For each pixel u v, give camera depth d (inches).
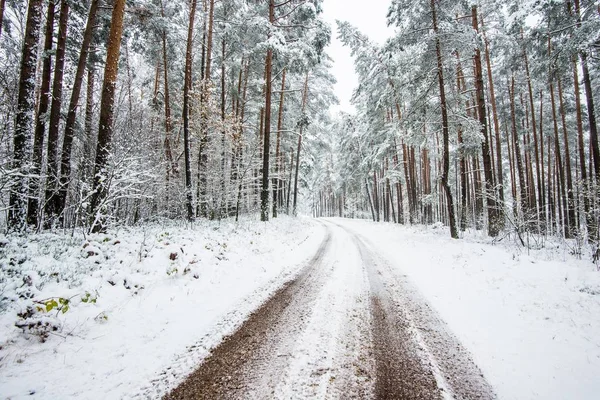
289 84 828.6
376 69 759.1
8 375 112.2
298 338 155.3
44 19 403.5
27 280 165.2
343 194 1852.9
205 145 512.4
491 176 485.1
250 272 286.7
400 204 1076.5
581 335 156.6
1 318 135.1
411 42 513.3
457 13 564.7
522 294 218.7
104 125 287.4
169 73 709.3
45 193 306.8
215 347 145.1
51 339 138.4
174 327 165.3
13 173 225.8
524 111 867.4
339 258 377.1
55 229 306.2
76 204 267.4
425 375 124.5
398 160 964.0
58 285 173.9
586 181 370.3
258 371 124.8
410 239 531.8
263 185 610.2
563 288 218.5
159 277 224.4
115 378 118.4
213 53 679.7
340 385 115.7
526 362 135.4
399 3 506.3
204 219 569.0
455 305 210.1
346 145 1207.6
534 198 935.7
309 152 1133.7
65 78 519.5
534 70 543.2
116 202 370.6
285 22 647.8
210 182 553.9
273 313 189.8
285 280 268.7
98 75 607.5
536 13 473.1
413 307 206.1
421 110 547.2
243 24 545.6
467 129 506.3
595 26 394.0
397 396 109.9
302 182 1249.4
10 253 197.3
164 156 542.9
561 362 134.4
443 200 1227.9
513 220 430.6
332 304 207.6
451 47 469.1
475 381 121.3
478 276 274.2
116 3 298.8
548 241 467.8
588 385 117.4
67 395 106.3
